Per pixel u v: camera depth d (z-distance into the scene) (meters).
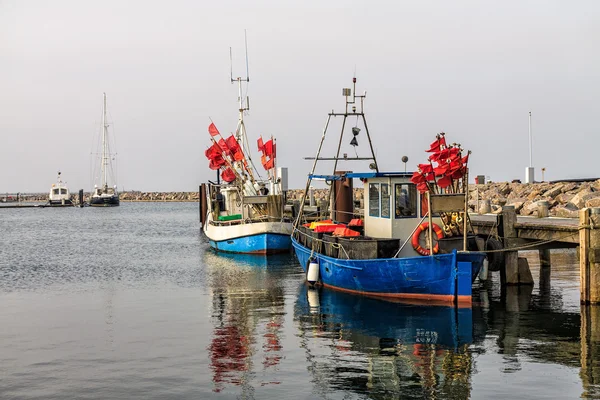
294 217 38.09
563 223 23.73
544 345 15.27
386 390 12.59
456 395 12.23
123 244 45.09
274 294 22.80
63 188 127.81
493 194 47.38
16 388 13.02
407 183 20.86
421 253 20.50
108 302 21.97
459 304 19.25
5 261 34.97
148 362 14.63
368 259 20.52
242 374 13.68
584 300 18.91
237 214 38.56
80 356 15.22
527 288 22.31
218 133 37.28
